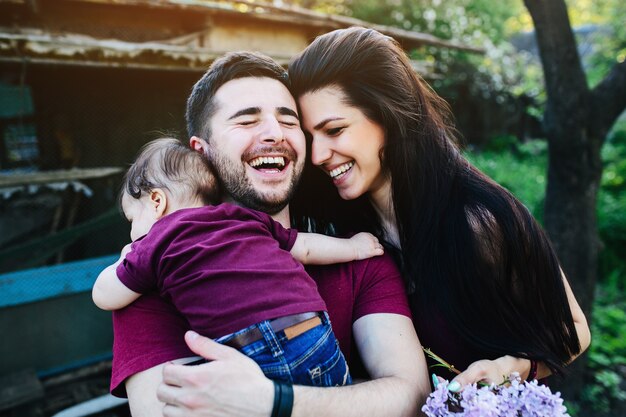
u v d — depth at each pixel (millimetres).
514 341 1264
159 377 1052
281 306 1047
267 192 1274
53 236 3775
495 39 12312
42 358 4004
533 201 7664
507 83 12703
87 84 4809
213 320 1028
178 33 4414
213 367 962
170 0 3992
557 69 3449
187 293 1052
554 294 1350
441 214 1343
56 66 4203
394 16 11000
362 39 1354
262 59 1338
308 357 1052
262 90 1279
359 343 1263
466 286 1282
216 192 1356
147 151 1412
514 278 1313
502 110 12406
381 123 1373
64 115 4875
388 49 1385
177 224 1134
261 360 1022
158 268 1093
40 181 3957
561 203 3676
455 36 11250
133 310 1121
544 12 3377
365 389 1056
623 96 3441
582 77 3467
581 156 3547
